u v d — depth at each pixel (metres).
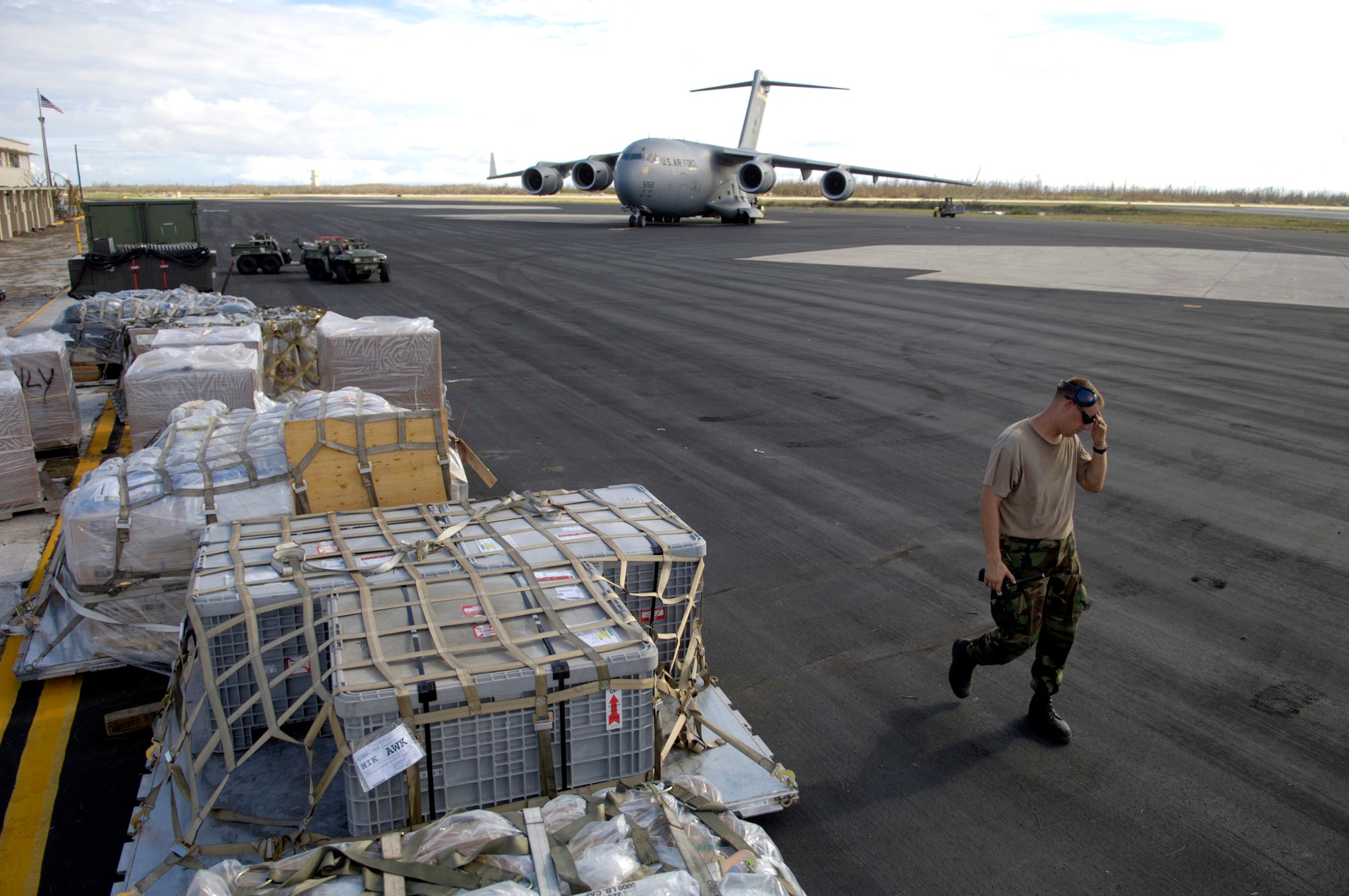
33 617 5.06
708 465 8.96
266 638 3.81
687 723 4.15
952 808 4.10
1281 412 11.31
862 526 7.45
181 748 3.58
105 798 4.04
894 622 5.84
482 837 2.69
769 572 6.54
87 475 5.13
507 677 3.08
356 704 2.95
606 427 10.23
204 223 50.03
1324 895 3.61
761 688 5.05
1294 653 5.52
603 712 3.32
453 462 5.94
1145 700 5.00
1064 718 4.83
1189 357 14.77
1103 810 4.10
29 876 3.57
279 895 2.50
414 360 8.68
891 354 14.84
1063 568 4.39
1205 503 8.09
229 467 5.19
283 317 11.41
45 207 49.66
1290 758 4.50
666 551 4.21
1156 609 6.07
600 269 27.22
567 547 4.16
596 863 2.56
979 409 11.36
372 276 24.72
